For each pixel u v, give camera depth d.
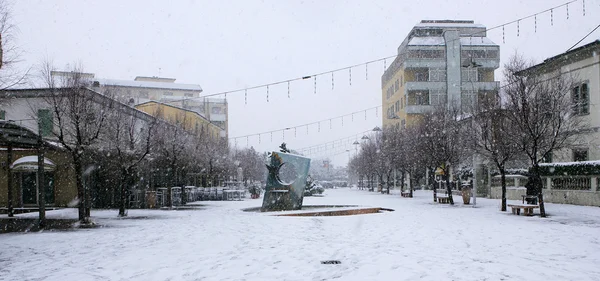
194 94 76.44
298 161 20.38
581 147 23.97
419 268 7.18
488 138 21.27
